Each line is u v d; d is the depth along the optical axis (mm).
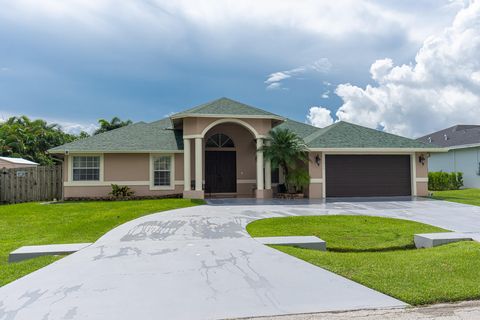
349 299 4734
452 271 5922
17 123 43562
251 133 21109
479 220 11680
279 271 6039
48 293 5008
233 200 18141
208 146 21578
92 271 6109
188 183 18922
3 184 19734
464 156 28969
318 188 19344
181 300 4723
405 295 4793
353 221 11508
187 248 7840
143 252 7500
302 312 4332
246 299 4750
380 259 6945
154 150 19594
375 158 19922
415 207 15102
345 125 21547
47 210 14570
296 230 10258
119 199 18797
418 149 19609
